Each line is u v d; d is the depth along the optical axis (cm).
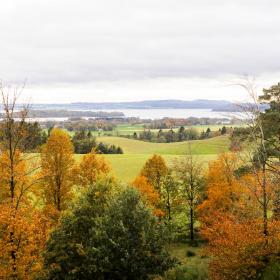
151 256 2153
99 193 2470
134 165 7662
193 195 4166
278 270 1669
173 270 2227
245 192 2302
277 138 3178
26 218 1936
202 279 2064
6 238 1817
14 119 2016
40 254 2055
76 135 11119
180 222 4366
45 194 3341
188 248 3691
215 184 3666
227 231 1919
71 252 2291
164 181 4338
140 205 2239
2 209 1880
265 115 3247
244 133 2798
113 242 2092
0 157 2041
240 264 1789
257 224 1864
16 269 1814
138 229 2191
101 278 2164
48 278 2220
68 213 2405
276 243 1788
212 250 1977
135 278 2127
